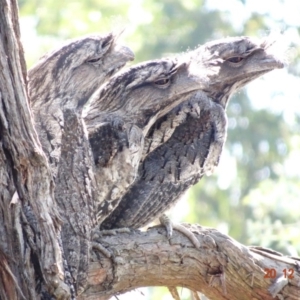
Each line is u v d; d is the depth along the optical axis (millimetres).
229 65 13320
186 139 12484
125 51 11133
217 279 11070
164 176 12141
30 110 8789
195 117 12625
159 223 11961
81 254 9664
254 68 13352
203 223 24891
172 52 27047
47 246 8602
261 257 11273
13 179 8648
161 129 12250
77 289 9586
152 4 27625
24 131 8656
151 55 26984
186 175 12352
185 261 10883
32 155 8633
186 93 11648
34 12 26062
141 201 11898
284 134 26391
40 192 8688
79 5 25781
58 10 25797
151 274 10766
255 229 18062
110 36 10961
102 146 11031
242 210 25125
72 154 10125
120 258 10484
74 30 25438
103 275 10422
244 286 11172
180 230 10953
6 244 8570
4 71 8625
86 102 10805
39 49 24500
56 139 10086
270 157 26062
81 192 9953
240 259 11102
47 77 10477
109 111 11516
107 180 10945
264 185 20703
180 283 11055
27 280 8578
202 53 13266
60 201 9758
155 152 12312
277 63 13367
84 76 10727
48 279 8547
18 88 8672
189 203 24188
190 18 27781
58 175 9891
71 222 9734
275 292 11172
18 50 8727
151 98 11539
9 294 8555
